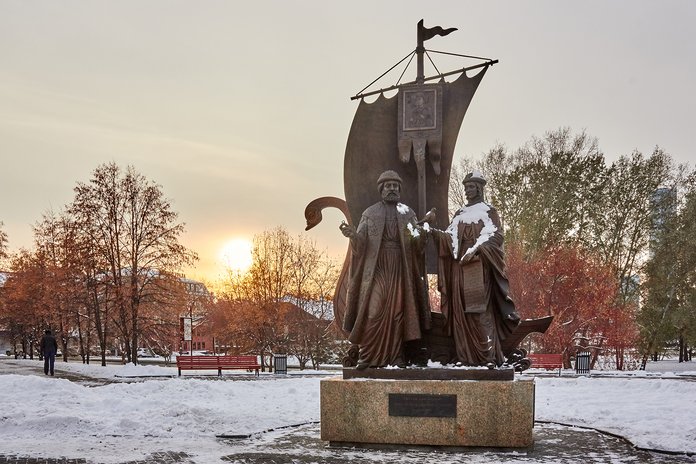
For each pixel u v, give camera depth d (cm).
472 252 1252
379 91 1466
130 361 4853
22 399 1753
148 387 2105
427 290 1301
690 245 4553
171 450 1215
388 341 1264
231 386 2184
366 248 1294
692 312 4394
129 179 4506
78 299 4834
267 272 5206
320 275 5422
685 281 4562
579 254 4375
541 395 2078
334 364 5488
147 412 1547
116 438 1351
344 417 1229
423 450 1188
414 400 1203
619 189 4800
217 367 3544
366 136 1462
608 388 2275
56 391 1859
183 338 4031
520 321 1280
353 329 1275
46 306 5403
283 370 3772
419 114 1437
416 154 1423
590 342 4344
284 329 5150
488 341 1249
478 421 1182
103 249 4444
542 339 4188
